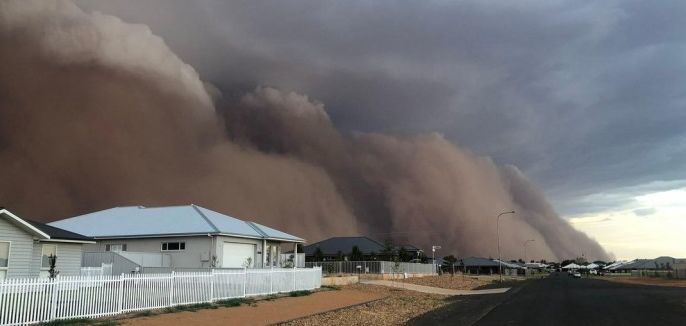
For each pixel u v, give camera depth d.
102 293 17.50
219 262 39.50
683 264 91.69
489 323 19.70
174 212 43.91
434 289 48.31
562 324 18.81
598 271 140.62
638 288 46.84
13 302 14.68
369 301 31.14
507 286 57.00
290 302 26.50
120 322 16.59
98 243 40.69
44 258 24.44
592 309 24.83
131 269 33.19
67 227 42.28
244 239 43.31
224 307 22.12
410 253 100.56
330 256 90.00
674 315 21.38
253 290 27.25
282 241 48.66
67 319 15.99
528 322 19.70
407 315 23.81
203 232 38.97
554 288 49.44
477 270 128.62
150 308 19.50
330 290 35.53
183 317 18.64
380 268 60.25
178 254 39.59
